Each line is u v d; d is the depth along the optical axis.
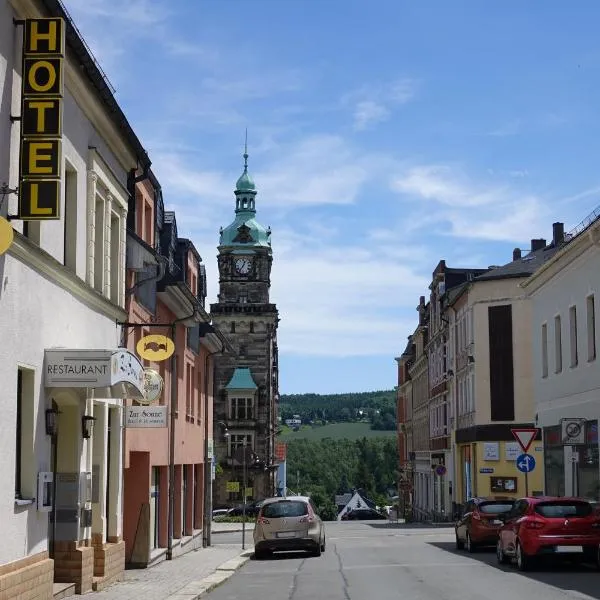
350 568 23.48
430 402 74.56
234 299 103.38
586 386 30.20
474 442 53.50
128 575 21.69
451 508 62.16
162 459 26.61
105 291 19.00
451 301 59.44
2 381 12.67
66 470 16.81
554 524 20.81
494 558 25.61
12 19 13.09
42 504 14.12
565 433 29.11
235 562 25.84
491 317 53.19
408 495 90.94
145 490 24.27
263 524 28.38
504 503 28.09
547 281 34.25
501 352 52.72
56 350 14.77
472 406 54.72
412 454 87.00
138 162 21.80
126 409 20.83
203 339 35.72
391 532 46.03
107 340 19.11
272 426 102.56
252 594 18.05
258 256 104.06
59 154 12.95
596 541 20.77
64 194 16.25
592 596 16.06
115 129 19.09
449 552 28.70
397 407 106.38
